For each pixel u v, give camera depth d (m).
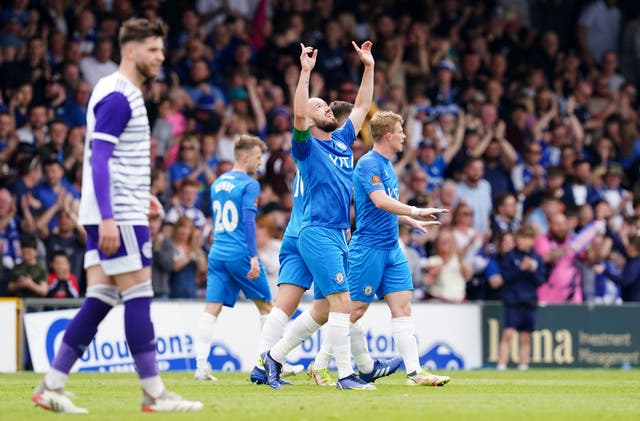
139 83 21.55
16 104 55.62
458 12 74.50
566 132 69.75
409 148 63.00
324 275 28.69
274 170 57.47
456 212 57.69
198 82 61.44
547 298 58.47
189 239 52.31
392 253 32.25
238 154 38.28
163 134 58.47
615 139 71.44
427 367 53.59
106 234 20.62
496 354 55.03
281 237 53.28
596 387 34.59
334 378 38.66
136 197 21.20
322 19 69.38
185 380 37.94
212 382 35.88
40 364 47.06
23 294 48.25
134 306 21.28
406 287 32.50
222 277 38.34
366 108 30.56
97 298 21.55
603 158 69.25
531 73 72.56
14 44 57.66
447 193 60.34
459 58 72.25
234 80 62.84
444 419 20.23
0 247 49.91
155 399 21.38
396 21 71.00
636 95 78.06
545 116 70.00
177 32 64.19
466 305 54.62
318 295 30.56
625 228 62.84
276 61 65.00
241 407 22.45
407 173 62.69
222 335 49.72
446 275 55.56
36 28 59.03
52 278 49.34
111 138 20.73
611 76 76.31
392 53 68.12
